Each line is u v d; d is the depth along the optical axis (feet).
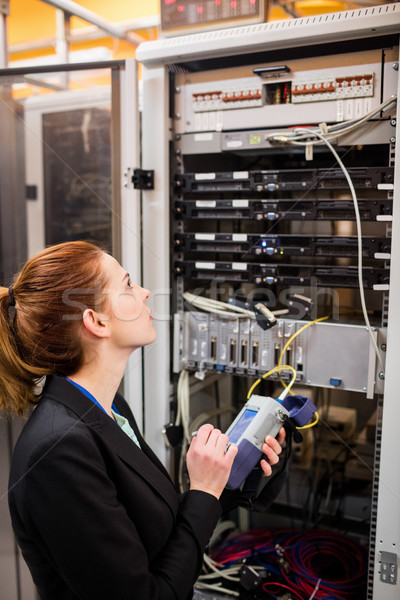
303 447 6.57
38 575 2.68
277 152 4.89
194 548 2.71
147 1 7.70
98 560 2.35
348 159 5.33
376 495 4.37
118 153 4.69
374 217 4.22
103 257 2.93
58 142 6.33
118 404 3.53
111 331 2.87
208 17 4.45
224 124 4.72
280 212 4.58
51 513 2.35
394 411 3.99
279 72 4.43
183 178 4.92
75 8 6.17
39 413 2.65
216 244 4.89
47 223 6.40
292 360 4.63
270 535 5.79
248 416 3.55
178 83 4.86
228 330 4.89
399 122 3.83
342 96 4.24
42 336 2.72
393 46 4.04
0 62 5.45
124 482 2.68
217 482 2.94
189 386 5.37
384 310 4.22
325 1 7.25
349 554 5.35
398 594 4.09
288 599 4.73
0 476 4.13
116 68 4.61
